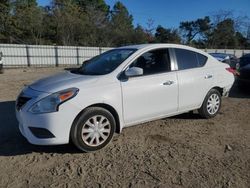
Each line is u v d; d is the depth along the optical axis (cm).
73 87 446
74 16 4678
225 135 549
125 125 504
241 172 403
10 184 372
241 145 499
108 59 542
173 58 566
